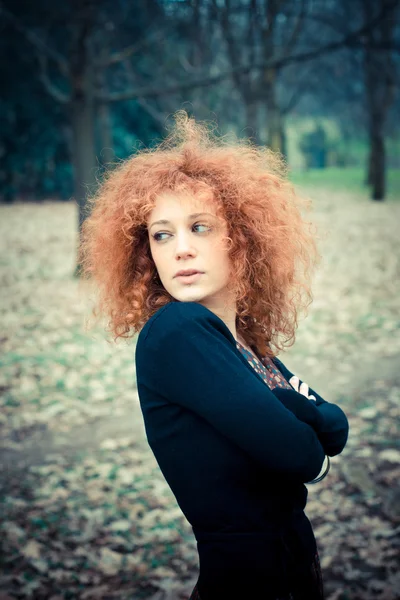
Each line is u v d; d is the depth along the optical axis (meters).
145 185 1.40
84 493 4.03
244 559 1.29
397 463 4.21
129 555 3.41
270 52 15.49
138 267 1.53
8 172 29.00
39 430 5.00
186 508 1.33
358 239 14.81
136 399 5.61
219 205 1.39
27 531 3.60
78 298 9.19
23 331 7.70
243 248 1.43
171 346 1.25
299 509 1.47
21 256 13.67
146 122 28.53
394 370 6.07
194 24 17.12
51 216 22.62
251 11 14.66
